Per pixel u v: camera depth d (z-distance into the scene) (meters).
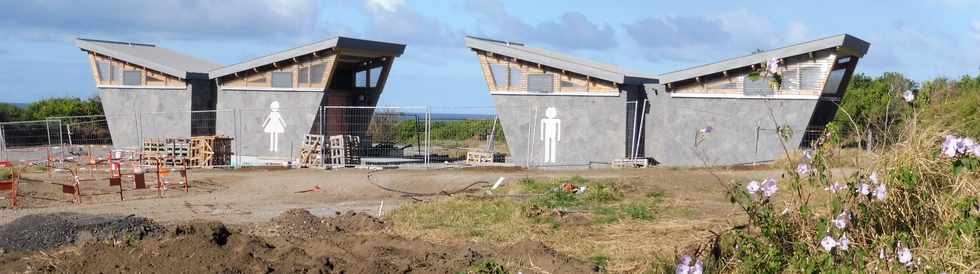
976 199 7.35
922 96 8.48
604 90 24.64
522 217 13.19
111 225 11.96
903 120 8.65
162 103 29.67
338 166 25.05
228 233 11.93
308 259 10.52
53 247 11.34
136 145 30.20
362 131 28.92
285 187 19.58
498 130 35.62
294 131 27.50
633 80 24.44
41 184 19.52
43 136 36.00
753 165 21.47
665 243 10.64
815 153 7.75
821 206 8.63
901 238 7.21
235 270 9.80
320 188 19.25
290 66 27.47
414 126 34.97
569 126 25.20
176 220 14.50
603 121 24.69
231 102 28.91
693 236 10.94
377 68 28.45
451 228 12.59
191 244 10.79
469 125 36.22
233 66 28.20
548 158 25.52
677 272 7.09
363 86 28.95
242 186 19.92
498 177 19.75
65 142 36.66
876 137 8.60
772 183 7.39
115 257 10.45
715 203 14.61
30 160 28.56
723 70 23.14
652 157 24.97
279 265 10.11
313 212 15.41
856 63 23.17
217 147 26.67
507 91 26.06
